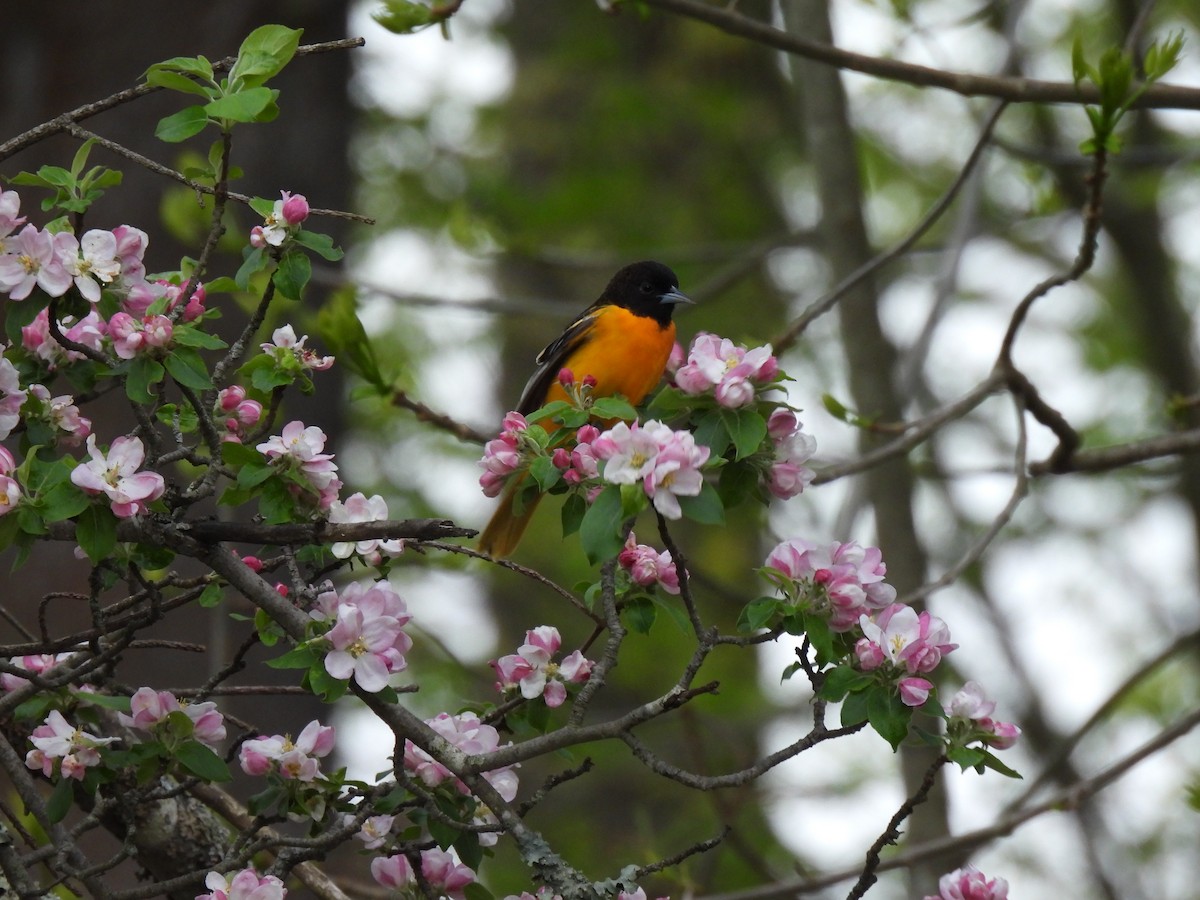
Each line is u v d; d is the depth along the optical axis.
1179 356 20.84
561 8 26.33
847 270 13.23
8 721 6.54
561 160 24.12
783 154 24.56
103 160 11.21
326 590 5.66
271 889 5.24
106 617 5.89
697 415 5.38
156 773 5.38
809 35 13.52
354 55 12.81
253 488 5.47
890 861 9.74
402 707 5.24
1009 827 9.82
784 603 5.16
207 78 5.34
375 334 21.48
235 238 10.65
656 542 21.30
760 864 10.84
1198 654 22.38
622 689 21.69
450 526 5.19
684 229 23.50
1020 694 22.38
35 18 11.27
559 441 5.69
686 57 23.88
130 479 5.00
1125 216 20.39
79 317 5.31
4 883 5.67
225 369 5.44
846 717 5.09
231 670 5.64
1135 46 10.30
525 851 5.13
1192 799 10.14
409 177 22.36
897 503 12.45
